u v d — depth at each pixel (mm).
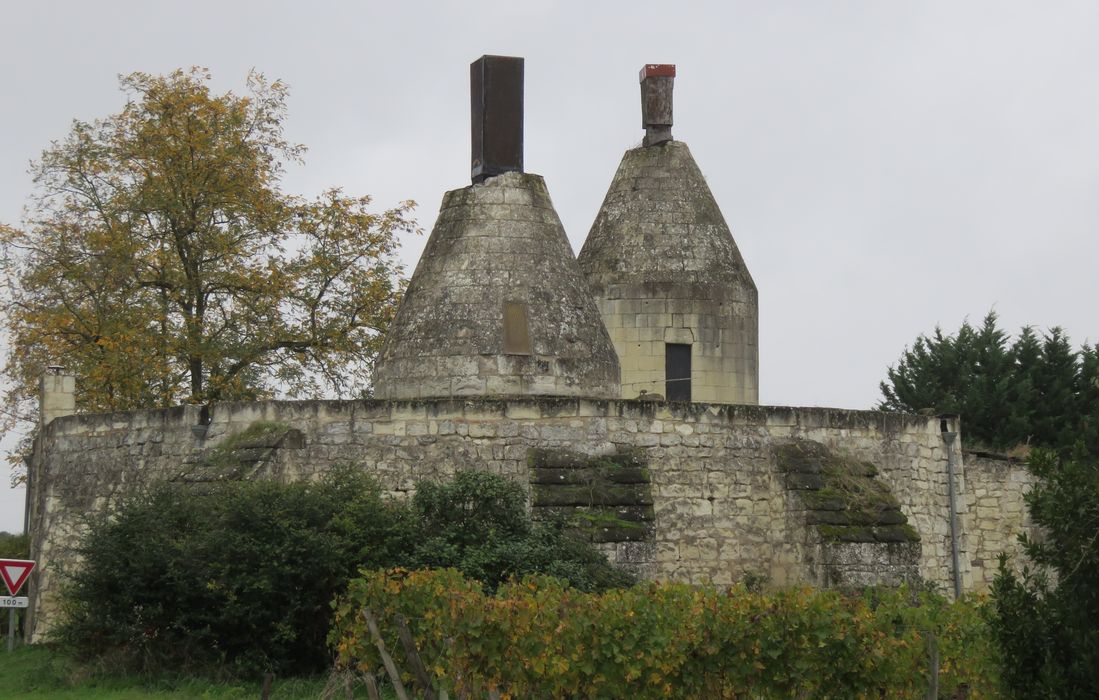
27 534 37562
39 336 40469
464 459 26594
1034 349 52250
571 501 26016
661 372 34469
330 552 23234
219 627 23672
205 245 40344
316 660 23828
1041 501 15773
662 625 18234
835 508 27188
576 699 18719
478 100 29719
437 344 28094
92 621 24188
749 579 27172
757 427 28016
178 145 40031
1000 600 15930
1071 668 15289
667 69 36594
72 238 41406
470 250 28703
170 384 40375
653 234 35219
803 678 17875
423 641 19672
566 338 28391
